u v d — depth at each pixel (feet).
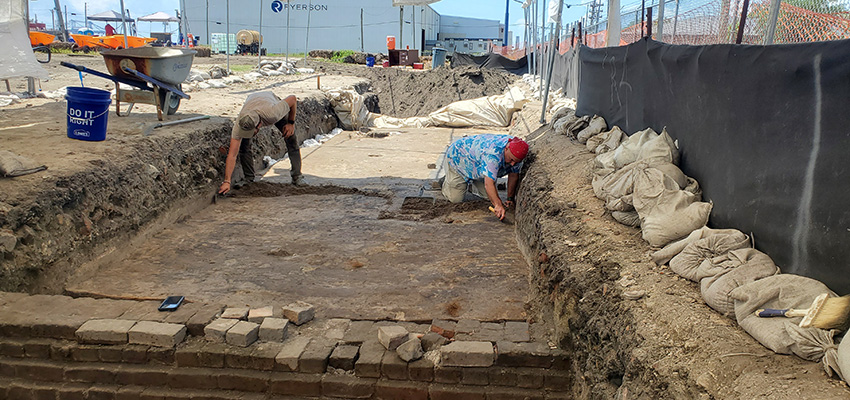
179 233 19.92
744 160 11.41
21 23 27.61
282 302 14.74
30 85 31.55
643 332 9.20
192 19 142.92
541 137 27.40
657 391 8.15
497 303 14.82
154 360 12.57
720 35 17.30
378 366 12.19
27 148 18.57
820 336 7.50
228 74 54.24
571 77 41.70
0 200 14.19
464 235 20.22
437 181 27.07
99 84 39.96
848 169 8.36
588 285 11.75
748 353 7.93
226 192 23.62
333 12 143.84
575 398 11.44
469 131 48.08
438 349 12.69
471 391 12.03
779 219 9.96
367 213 22.79
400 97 66.39
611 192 14.66
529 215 18.02
